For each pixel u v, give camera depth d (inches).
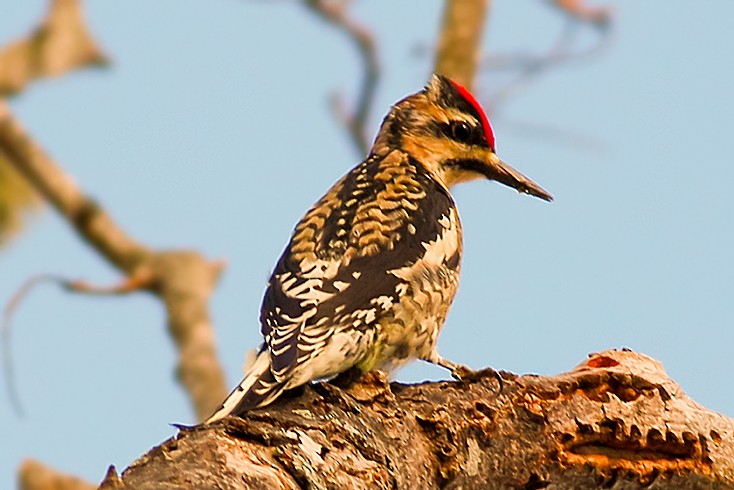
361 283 454.9
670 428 419.5
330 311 442.6
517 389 414.3
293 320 435.8
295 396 386.6
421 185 510.0
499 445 407.5
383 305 454.0
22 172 583.8
